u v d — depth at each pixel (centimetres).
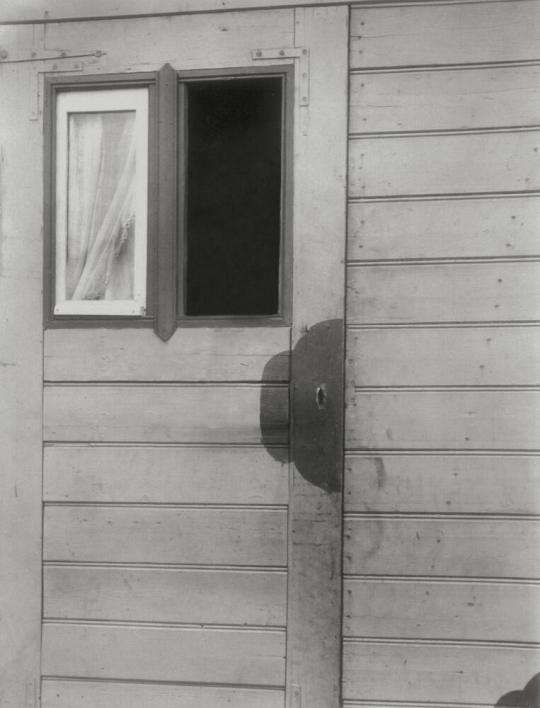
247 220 296
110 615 259
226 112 282
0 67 268
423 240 249
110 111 265
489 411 246
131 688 258
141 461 259
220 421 256
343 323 250
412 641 248
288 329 253
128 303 262
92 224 266
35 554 262
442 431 247
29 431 263
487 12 248
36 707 261
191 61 259
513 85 247
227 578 254
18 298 265
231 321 256
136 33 262
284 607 252
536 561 243
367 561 249
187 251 274
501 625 245
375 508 250
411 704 247
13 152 267
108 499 260
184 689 256
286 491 252
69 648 260
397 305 250
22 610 262
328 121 252
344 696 249
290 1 253
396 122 251
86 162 266
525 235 246
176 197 261
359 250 252
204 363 257
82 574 261
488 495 246
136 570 259
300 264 252
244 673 253
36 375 263
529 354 245
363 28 252
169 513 257
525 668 243
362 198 252
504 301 246
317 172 252
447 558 247
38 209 265
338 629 249
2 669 262
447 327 248
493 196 247
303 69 253
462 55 249
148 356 259
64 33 265
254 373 254
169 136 260
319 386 251
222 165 288
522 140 246
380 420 250
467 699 246
